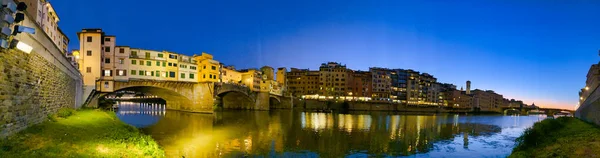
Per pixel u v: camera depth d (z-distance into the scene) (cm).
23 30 1686
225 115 9119
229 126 6256
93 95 6950
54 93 3031
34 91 2311
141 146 2497
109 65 7331
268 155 3625
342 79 17925
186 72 8944
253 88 12606
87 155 1883
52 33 5978
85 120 3356
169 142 4175
